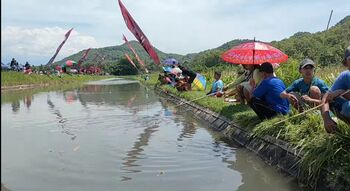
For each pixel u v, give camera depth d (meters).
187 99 17.81
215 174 6.60
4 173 6.71
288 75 12.58
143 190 5.78
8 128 11.48
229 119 10.80
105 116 14.05
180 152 8.20
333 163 5.59
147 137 9.87
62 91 32.94
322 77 12.38
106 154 8.05
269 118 8.79
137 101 20.92
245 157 7.75
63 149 8.54
